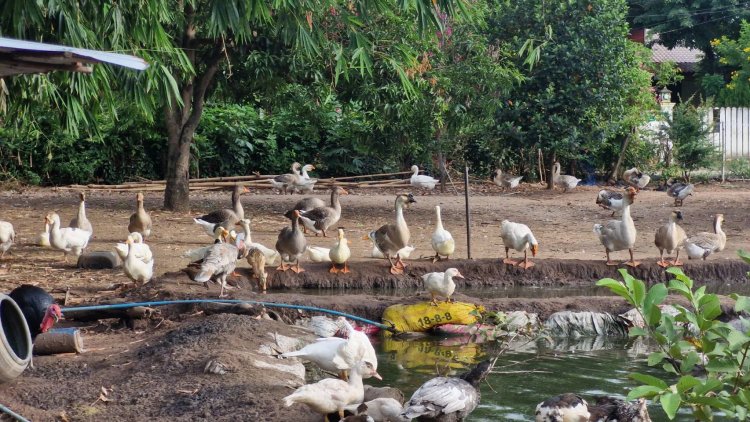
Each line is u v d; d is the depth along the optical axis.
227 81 21.00
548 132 26.12
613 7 26.23
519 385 8.93
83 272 13.33
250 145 28.84
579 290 13.70
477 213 21.19
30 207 21.75
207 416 7.05
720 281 14.06
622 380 9.12
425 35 18.45
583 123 26.52
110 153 28.16
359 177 28.64
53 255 14.80
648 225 19.12
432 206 22.53
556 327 11.42
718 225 14.50
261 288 12.67
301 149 29.62
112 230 17.89
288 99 21.41
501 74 22.52
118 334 10.19
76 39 10.91
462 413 7.71
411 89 17.28
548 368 9.65
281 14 13.76
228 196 24.95
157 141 28.55
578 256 15.38
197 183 27.34
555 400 7.38
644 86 29.11
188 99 20.77
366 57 14.02
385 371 9.48
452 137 25.97
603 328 11.44
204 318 10.09
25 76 11.95
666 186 26.61
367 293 13.50
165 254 15.04
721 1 37.78
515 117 26.62
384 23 18.17
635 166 29.72
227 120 28.91
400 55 18.25
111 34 11.91
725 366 6.03
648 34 38.94
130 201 23.17
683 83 42.06
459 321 11.21
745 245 16.20
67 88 12.27
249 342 9.14
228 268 11.30
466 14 13.54
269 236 17.28
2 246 14.00
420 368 9.62
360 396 7.32
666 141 29.69
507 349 10.58
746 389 5.98
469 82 22.36
